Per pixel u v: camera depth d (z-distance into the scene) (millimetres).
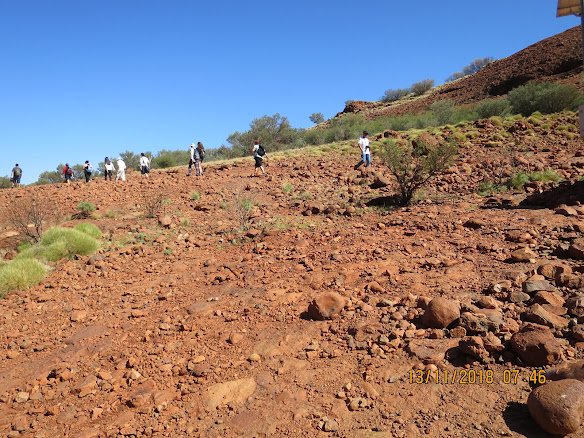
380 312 4973
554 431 2795
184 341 5172
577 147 15281
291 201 12984
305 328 4988
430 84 69938
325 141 33500
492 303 4496
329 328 4871
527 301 4516
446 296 5035
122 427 3742
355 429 3252
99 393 4383
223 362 4551
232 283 6922
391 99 74812
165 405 3967
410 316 4684
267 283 6645
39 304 7062
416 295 5250
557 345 3479
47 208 13328
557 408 2791
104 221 12109
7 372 5082
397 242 7605
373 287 5629
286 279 6672
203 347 4953
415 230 8219
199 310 5969
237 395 3965
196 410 3854
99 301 6961
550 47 50531
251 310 5676
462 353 3875
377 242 7797
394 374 3814
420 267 6227
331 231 9195
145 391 4207
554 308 4184
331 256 7297
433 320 4375
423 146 11469
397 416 3307
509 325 4035
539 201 9000
